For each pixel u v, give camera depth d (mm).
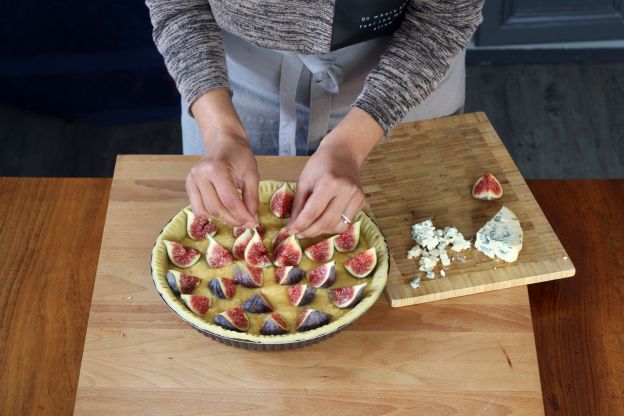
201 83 1603
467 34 1641
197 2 1704
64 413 1386
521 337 1476
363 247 1565
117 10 3189
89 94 3436
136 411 1350
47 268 1619
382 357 1437
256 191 1486
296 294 1451
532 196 1740
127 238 1654
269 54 1872
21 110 3523
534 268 1583
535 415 1352
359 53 1802
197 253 1541
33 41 3256
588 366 1475
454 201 1739
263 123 2049
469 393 1382
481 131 1901
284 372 1408
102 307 1515
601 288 1610
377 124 1548
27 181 1803
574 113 3621
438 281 1556
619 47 3848
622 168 3367
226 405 1359
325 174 1429
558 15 3771
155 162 1829
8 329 1509
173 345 1451
